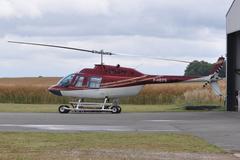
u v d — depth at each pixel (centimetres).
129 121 2261
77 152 1230
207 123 2180
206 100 3959
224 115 2728
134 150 1283
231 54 3256
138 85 3017
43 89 4762
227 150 1301
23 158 1122
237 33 3228
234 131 1822
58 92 3020
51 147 1319
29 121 2205
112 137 1567
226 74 3262
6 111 3050
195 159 1149
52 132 1712
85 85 3003
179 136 1622
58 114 2756
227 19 3244
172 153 1238
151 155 1198
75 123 2122
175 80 3034
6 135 1593
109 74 3017
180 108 3412
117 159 1126
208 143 1446
